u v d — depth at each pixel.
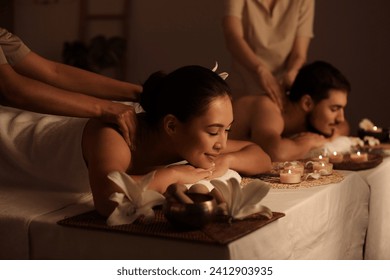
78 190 1.48
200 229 1.14
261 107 2.21
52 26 4.56
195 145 1.33
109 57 4.30
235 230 1.13
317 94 2.18
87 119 1.47
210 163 1.38
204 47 4.20
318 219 1.48
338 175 1.70
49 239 1.22
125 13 4.36
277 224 1.24
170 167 1.36
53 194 1.48
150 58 4.35
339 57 3.93
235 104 2.27
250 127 2.22
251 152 1.69
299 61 2.74
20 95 1.39
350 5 3.86
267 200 1.41
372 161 1.89
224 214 1.19
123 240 1.15
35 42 4.62
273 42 2.79
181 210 1.11
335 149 2.06
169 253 1.10
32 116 1.66
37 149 1.51
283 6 2.78
